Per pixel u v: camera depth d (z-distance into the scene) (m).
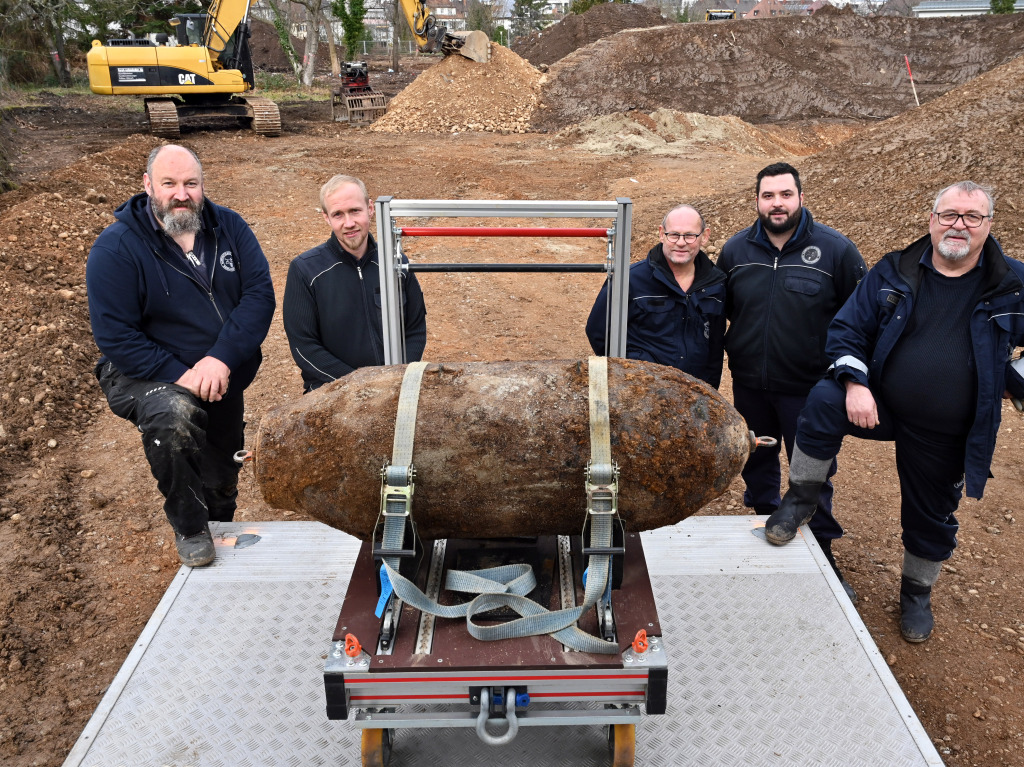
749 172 15.04
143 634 2.79
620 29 34.62
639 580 2.24
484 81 22.64
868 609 3.58
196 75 18.77
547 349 6.92
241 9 19.02
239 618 2.86
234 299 3.37
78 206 10.09
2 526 4.14
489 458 2.09
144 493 4.57
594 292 8.55
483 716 2.03
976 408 2.77
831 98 25.98
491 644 2.04
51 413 5.37
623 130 19.31
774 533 3.20
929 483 3.05
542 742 2.40
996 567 3.89
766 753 2.33
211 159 15.70
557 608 2.15
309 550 3.22
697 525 3.36
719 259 3.62
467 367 2.25
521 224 11.17
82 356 6.25
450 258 9.66
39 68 33.47
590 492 2.03
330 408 2.21
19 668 3.20
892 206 9.14
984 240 2.74
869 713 2.46
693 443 2.16
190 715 2.47
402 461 2.07
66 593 3.66
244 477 4.77
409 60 47.75
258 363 3.58
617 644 2.00
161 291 3.17
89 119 22.14
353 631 2.07
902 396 2.90
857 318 3.00
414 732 2.44
